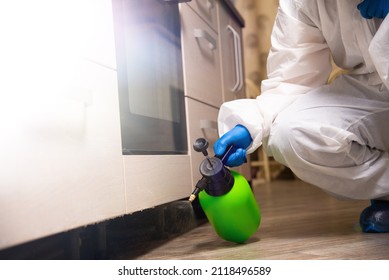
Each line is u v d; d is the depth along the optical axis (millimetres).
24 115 542
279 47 1010
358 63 1007
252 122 893
